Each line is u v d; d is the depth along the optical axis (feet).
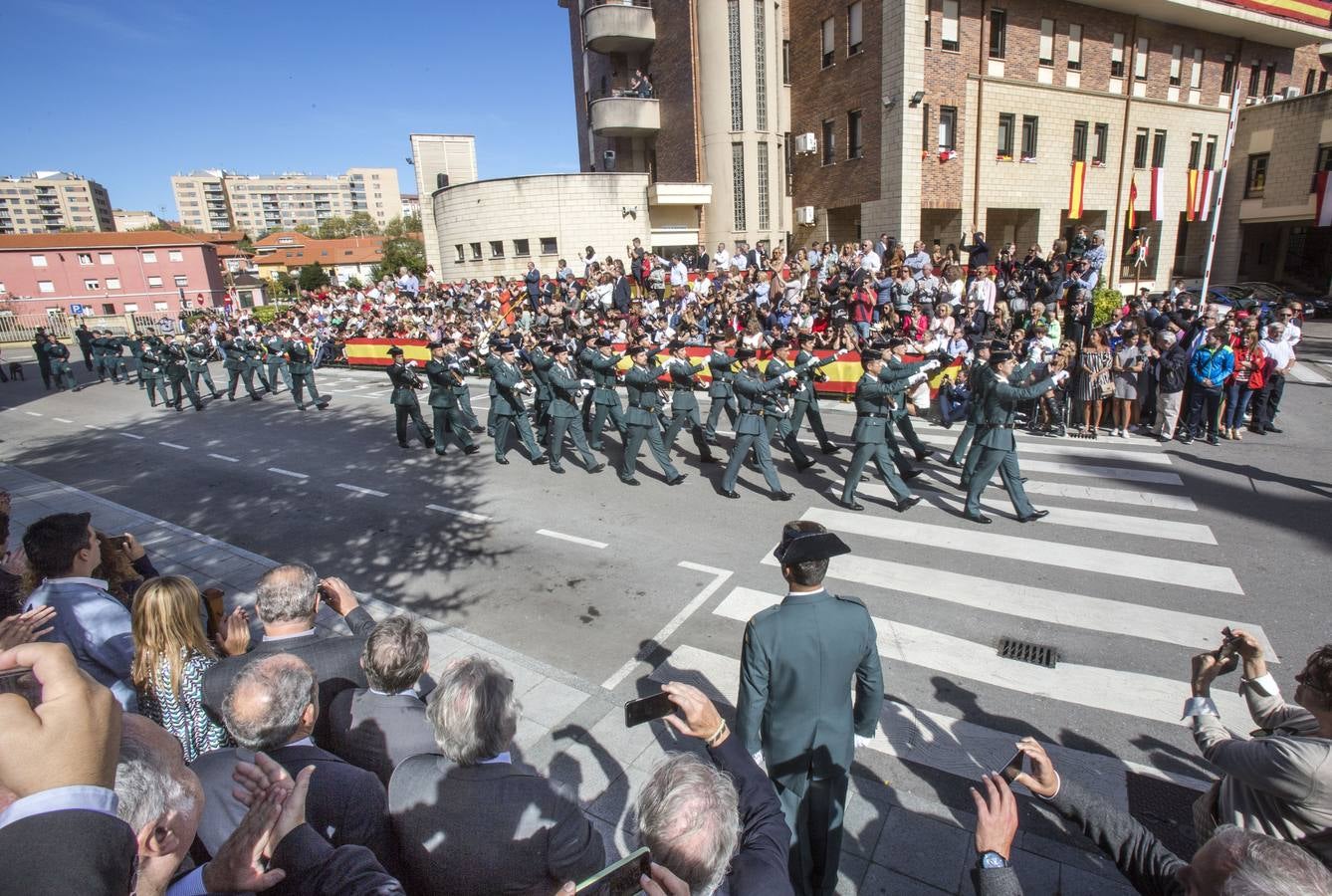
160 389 70.49
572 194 85.87
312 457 41.78
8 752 4.66
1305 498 27.04
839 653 10.27
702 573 23.79
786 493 30.55
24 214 514.68
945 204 73.67
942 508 28.40
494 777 7.57
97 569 15.10
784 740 10.27
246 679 8.27
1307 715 8.95
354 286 123.95
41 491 37.55
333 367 79.36
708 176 84.99
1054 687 16.83
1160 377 34.94
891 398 29.27
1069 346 37.45
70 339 129.29
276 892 6.17
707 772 6.36
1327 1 90.58
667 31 87.04
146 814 5.82
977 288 53.98
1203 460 32.09
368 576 25.08
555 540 27.37
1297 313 37.91
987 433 26.16
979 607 20.47
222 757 8.66
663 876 5.71
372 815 7.94
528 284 71.56
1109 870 11.94
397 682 9.74
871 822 13.16
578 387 35.63
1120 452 33.94
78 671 5.13
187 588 11.37
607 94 102.01
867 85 72.49
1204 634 18.52
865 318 53.11
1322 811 7.85
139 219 597.11
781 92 83.51
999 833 6.94
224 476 38.78
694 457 37.63
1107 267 86.79
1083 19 78.54
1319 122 88.48
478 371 66.59
